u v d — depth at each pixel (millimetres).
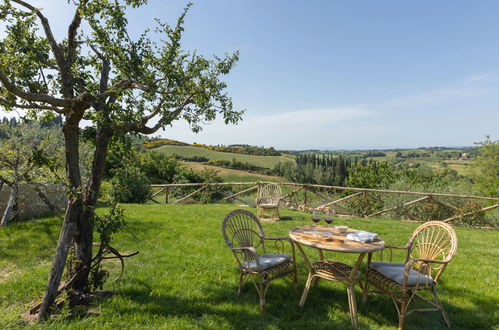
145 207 8094
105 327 2373
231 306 2820
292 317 2729
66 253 2596
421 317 2777
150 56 2850
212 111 3508
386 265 2977
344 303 2998
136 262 3889
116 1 2697
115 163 3215
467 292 3281
